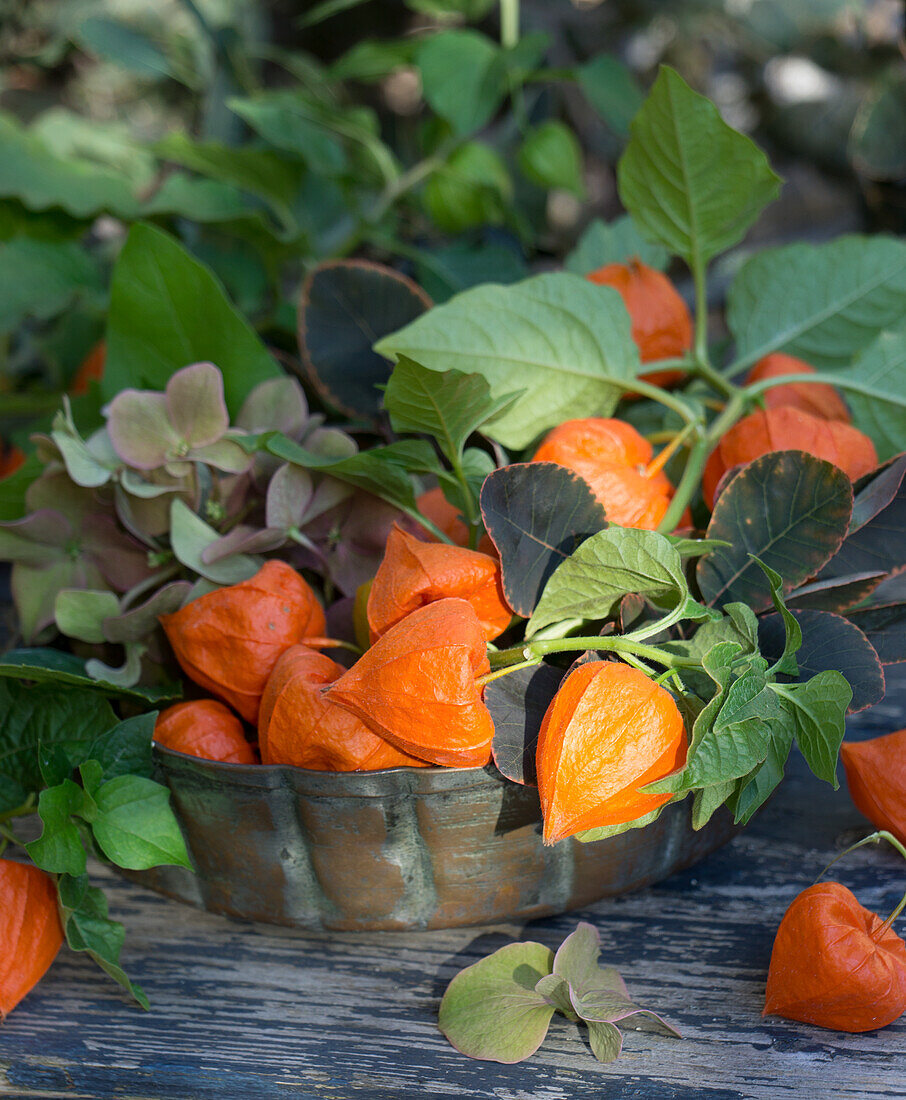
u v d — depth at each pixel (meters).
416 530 0.95
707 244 1.01
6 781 0.92
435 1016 0.89
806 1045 0.88
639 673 0.85
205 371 0.93
